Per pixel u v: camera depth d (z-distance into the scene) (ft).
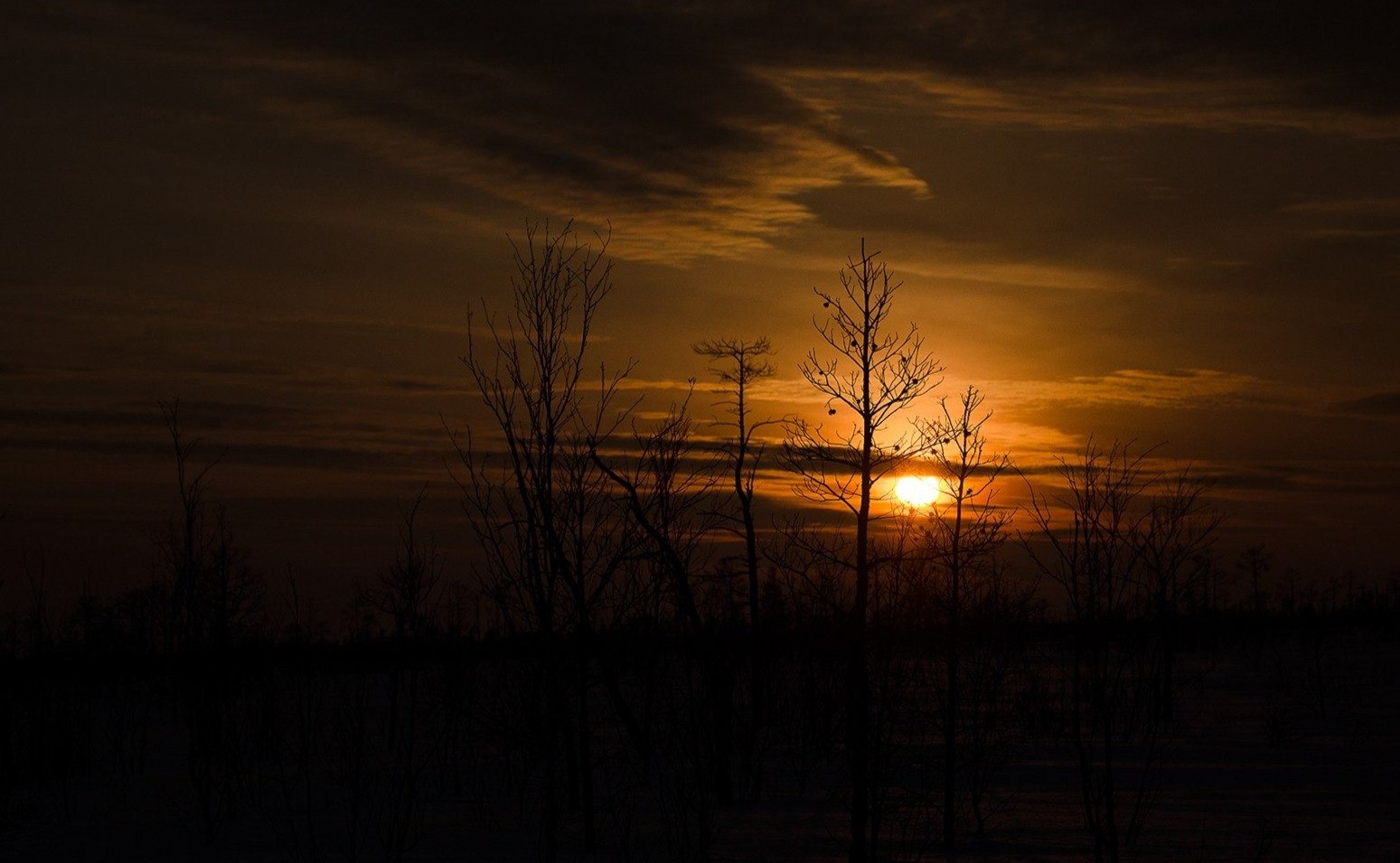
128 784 80.23
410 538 80.74
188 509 75.25
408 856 53.83
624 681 65.05
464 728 83.76
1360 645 210.18
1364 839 52.03
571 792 63.16
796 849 52.54
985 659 59.00
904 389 47.34
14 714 94.17
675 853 51.78
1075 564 49.19
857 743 46.50
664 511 65.00
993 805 61.82
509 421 56.54
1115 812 59.41
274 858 54.54
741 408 83.46
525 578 55.88
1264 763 78.23
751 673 70.08
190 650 73.31
